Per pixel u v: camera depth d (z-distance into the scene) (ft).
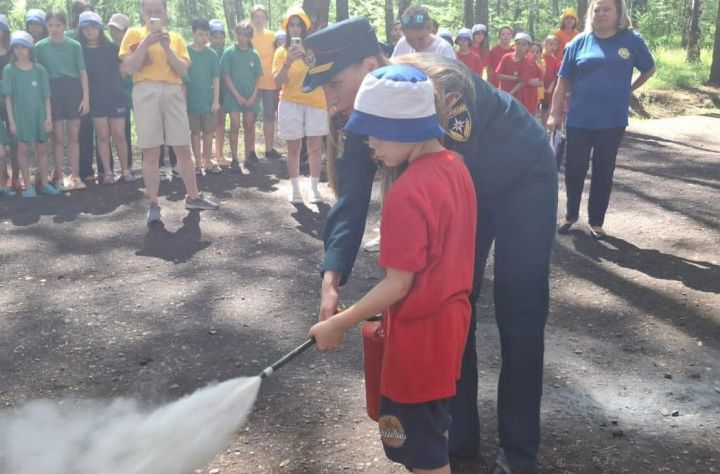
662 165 31.40
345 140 8.38
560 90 20.07
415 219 6.84
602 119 19.34
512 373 9.27
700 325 14.67
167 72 21.83
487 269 17.87
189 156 23.47
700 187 26.86
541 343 9.13
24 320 15.21
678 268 17.99
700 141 37.78
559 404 11.61
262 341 14.06
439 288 7.09
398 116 6.87
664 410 11.50
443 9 94.73
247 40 29.94
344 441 10.54
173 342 14.05
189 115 28.58
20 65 24.90
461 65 8.34
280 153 33.81
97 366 13.11
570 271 17.81
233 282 17.37
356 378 12.42
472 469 9.93
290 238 20.97
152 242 20.67
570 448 10.42
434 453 7.61
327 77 8.18
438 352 7.25
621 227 21.50
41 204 25.03
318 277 17.72
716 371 12.79
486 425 11.04
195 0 90.79
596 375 12.59
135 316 15.35
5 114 25.66
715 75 57.26
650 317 15.08
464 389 9.84
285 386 12.16
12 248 20.29
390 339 7.40
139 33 22.09
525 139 8.71
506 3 119.96
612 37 19.11
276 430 10.85
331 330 7.35
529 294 8.93
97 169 28.84
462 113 8.04
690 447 10.49
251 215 23.39
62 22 25.81
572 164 20.18
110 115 27.30
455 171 7.22
